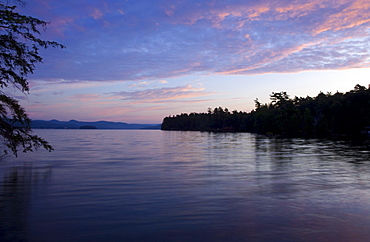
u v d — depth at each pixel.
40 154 31.12
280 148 37.53
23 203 10.56
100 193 12.16
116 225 8.20
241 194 11.95
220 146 43.59
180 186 13.60
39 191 12.59
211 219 8.71
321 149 35.19
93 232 7.67
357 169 18.73
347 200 10.95
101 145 49.31
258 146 42.03
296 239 7.20
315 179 15.28
